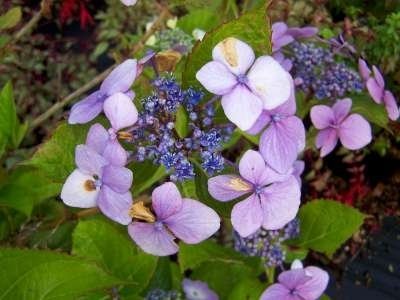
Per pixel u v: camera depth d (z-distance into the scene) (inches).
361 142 13.2
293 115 9.4
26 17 25.0
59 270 8.3
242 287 12.9
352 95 14.7
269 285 12.9
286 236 13.5
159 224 9.3
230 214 9.7
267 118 9.2
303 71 14.5
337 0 22.6
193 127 9.4
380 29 20.4
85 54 24.7
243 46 8.9
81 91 16.0
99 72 24.3
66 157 10.3
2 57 16.7
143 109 9.5
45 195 12.0
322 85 14.3
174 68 11.3
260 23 9.3
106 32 24.0
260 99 8.8
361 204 21.4
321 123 13.3
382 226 21.0
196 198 10.0
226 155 16.9
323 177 21.1
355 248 20.4
